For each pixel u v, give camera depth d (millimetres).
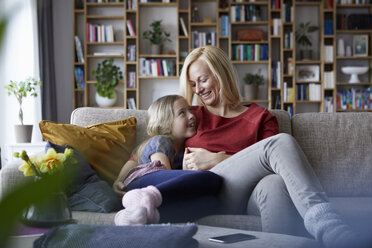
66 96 5699
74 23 5645
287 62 5797
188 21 5836
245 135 1918
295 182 1317
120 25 5887
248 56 5766
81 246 940
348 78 5938
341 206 1678
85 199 1439
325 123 2064
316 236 1127
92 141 1772
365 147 2000
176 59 5816
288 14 5754
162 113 1917
